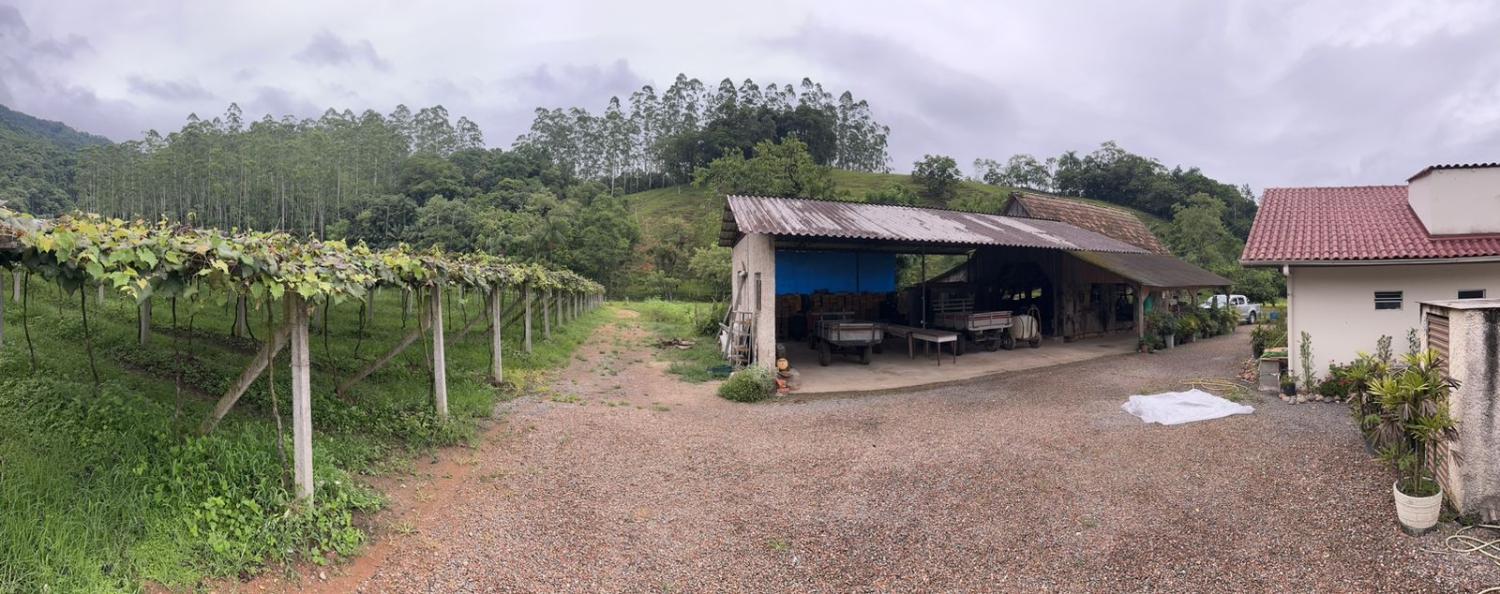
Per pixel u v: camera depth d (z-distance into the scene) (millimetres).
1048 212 23969
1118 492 6133
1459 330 5156
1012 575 4672
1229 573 4613
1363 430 6762
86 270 3645
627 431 8211
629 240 59219
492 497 5754
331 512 4734
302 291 4461
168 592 3625
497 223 56281
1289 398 10039
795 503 5996
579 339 18125
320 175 73500
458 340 12508
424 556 4594
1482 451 5020
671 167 96062
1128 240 25438
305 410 4742
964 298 18359
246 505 4391
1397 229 10719
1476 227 9898
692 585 4531
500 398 9570
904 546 5133
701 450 7594
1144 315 17781
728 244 17578
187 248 4027
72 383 6051
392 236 64625
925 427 8672
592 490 6164
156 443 4910
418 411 7328
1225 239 42000
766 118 92438
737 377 10883
